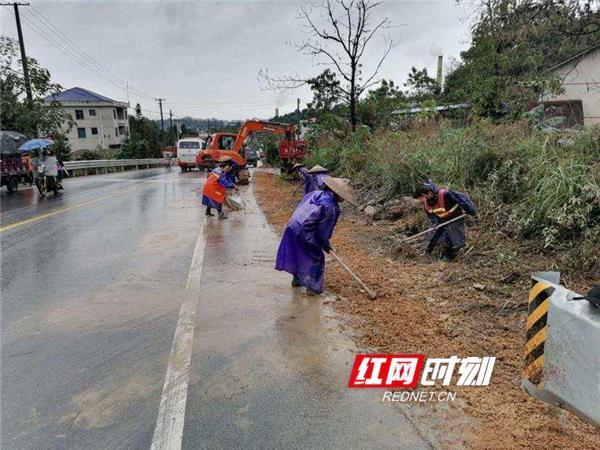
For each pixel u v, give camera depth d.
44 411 2.83
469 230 6.54
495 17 9.07
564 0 8.23
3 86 20.75
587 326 1.75
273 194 14.16
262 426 2.67
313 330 3.99
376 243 7.08
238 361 3.45
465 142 8.43
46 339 3.83
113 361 3.45
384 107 15.56
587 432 2.57
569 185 5.83
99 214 10.22
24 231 8.26
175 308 4.52
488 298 4.58
